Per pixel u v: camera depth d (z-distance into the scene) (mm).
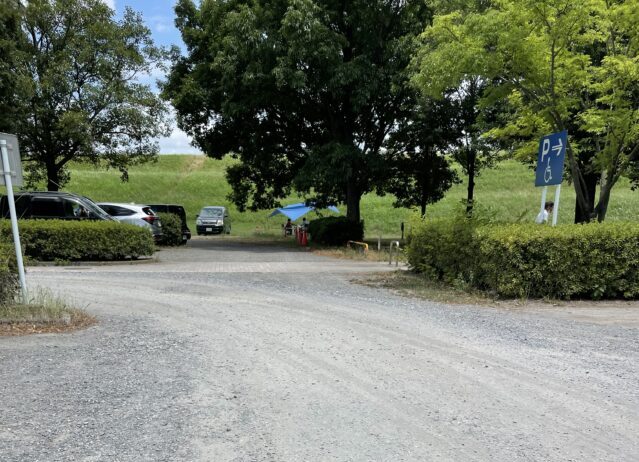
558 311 8250
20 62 19016
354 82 19688
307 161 21109
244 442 3625
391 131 24172
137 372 5074
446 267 10867
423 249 11844
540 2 9297
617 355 5793
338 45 19484
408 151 25156
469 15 10000
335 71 19000
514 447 3605
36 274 11961
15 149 7492
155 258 16484
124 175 25422
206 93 23953
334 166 20219
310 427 3877
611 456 3508
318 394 4535
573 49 11055
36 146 21641
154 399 4391
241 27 19438
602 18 10578
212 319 7352
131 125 22484
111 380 4840
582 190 11891
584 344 6242
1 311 6820
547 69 10656
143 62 22156
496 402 4410
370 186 27422
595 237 9023
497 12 9859
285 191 32625
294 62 19203
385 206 49594
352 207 23859
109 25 21297
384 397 4484
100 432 3758
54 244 14656
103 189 56344
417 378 4969
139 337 6352
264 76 19438
